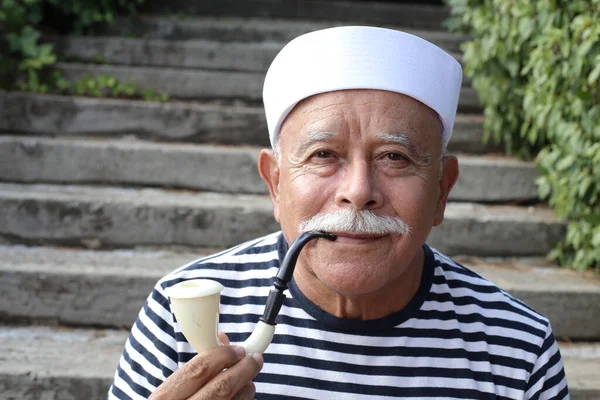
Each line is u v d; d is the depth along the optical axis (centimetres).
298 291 134
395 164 122
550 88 311
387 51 121
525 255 323
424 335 135
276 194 140
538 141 367
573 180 299
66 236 315
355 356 132
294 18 535
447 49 479
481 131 384
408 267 133
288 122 127
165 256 310
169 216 317
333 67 120
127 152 350
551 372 138
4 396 235
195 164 352
